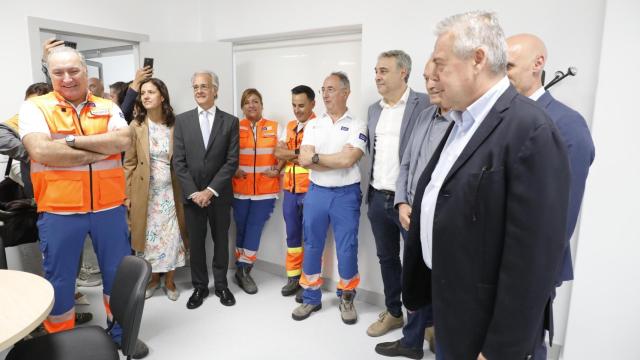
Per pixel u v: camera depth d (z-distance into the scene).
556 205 0.95
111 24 3.21
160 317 2.79
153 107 2.89
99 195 2.10
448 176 1.11
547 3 2.13
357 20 2.79
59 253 2.05
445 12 2.44
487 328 1.09
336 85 2.56
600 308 2.08
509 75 1.50
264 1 3.26
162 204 3.00
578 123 1.38
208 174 2.89
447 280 1.14
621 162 1.96
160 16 3.51
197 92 2.87
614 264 2.03
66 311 2.12
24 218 2.35
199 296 2.98
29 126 1.91
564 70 2.13
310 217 2.68
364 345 2.46
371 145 2.56
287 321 2.75
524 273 0.97
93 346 1.60
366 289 3.03
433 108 2.09
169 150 2.99
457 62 1.05
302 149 2.65
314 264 2.77
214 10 3.62
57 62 1.94
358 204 2.67
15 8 2.71
